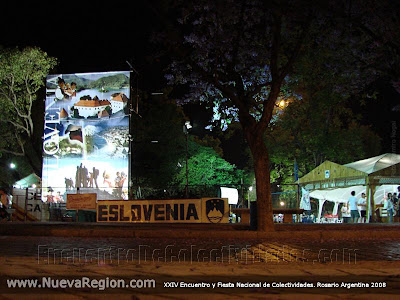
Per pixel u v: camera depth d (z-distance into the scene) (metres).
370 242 12.84
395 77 17.16
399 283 6.18
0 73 32.12
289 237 14.47
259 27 17.27
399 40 15.52
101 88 32.47
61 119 32.44
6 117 33.94
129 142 31.94
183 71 18.31
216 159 41.72
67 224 18.73
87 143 32.12
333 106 34.91
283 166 43.88
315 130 35.62
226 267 7.51
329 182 26.00
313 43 20.66
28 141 37.41
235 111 21.14
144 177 39.81
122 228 16.31
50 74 34.19
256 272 7.04
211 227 16.91
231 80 16.28
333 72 19.31
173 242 12.85
